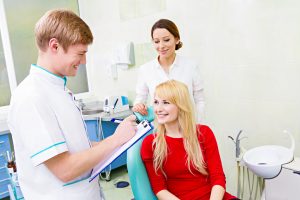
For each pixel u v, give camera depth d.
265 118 1.95
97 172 0.93
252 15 1.88
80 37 0.85
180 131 1.38
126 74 3.22
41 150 0.80
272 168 1.54
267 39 1.84
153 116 1.37
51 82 0.92
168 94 1.33
